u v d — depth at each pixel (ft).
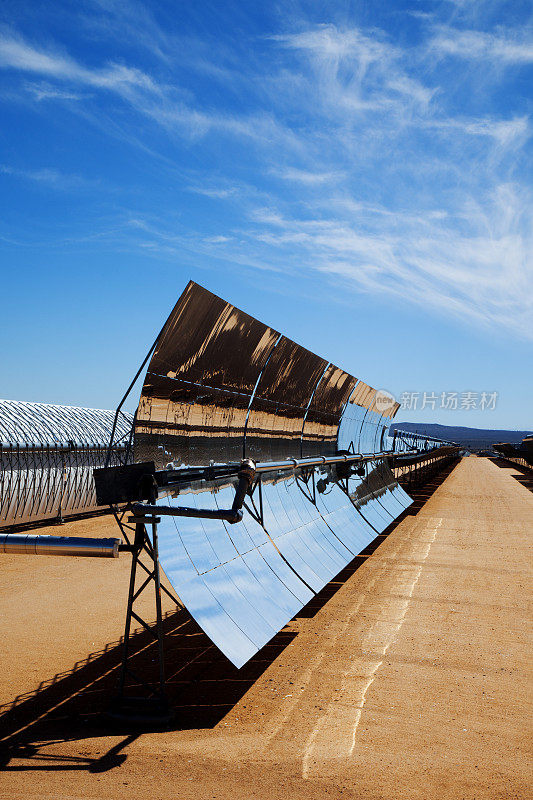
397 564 43.34
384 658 24.32
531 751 16.98
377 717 18.93
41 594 33.42
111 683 21.22
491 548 50.19
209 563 22.09
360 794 14.51
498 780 15.37
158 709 18.30
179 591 18.89
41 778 14.79
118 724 17.97
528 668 23.40
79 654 24.18
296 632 27.68
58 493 60.23
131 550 18.31
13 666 22.79
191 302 19.39
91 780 14.73
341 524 45.27
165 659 23.85
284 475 36.86
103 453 67.10
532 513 75.00
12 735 17.20
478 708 19.76
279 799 14.16
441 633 27.61
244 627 21.20
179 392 21.72
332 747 16.85
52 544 17.66
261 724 18.22
